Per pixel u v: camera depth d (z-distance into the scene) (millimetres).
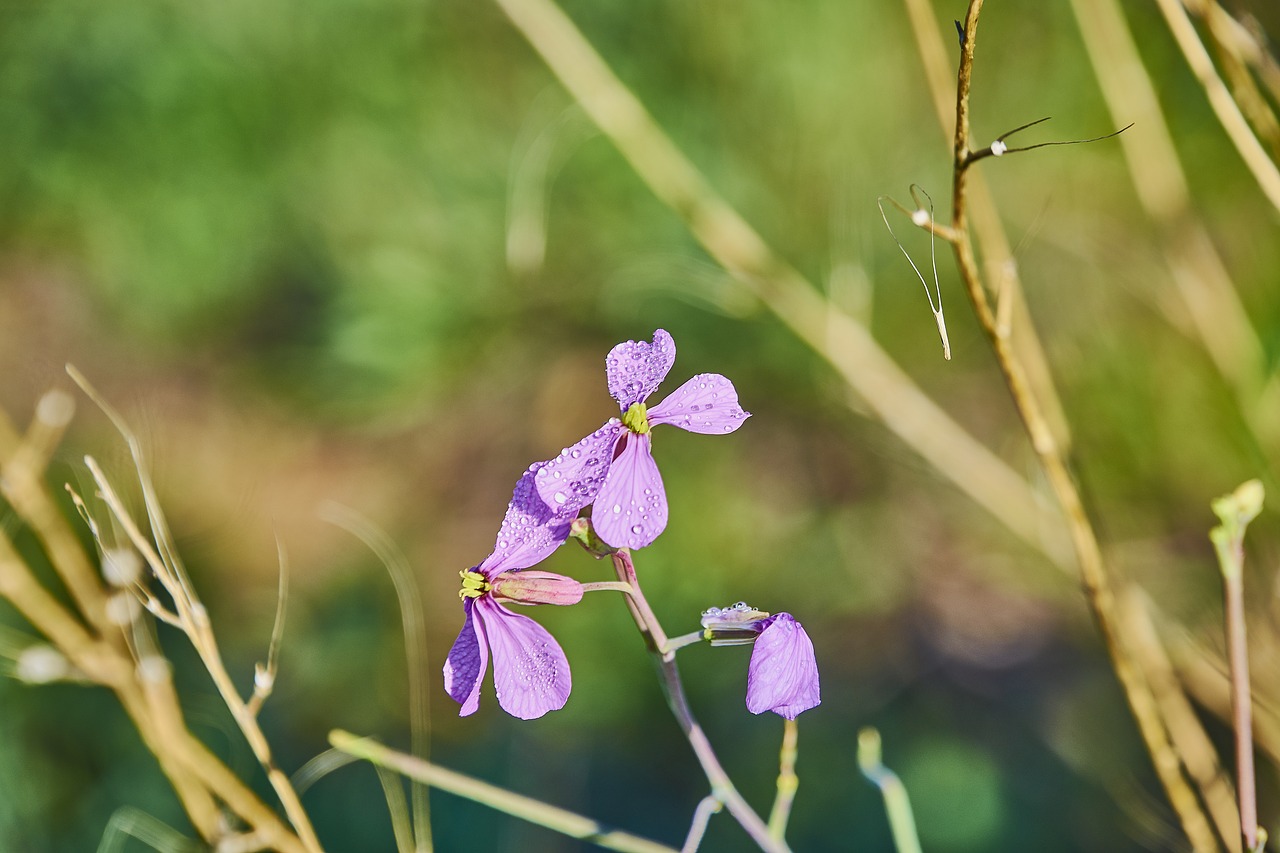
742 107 816
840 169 765
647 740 791
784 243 802
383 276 925
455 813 747
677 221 833
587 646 799
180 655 750
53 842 667
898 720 778
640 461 423
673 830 747
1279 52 549
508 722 803
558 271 890
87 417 865
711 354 848
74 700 700
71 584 486
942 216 780
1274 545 546
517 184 759
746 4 801
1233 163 687
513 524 427
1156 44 714
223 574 908
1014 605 819
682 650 801
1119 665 473
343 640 860
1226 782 521
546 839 736
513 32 927
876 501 836
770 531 837
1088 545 472
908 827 481
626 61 842
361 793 754
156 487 539
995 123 778
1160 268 663
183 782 476
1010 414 800
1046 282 731
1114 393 654
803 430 850
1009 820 712
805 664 424
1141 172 563
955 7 790
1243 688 434
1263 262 647
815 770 762
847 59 795
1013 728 754
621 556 430
